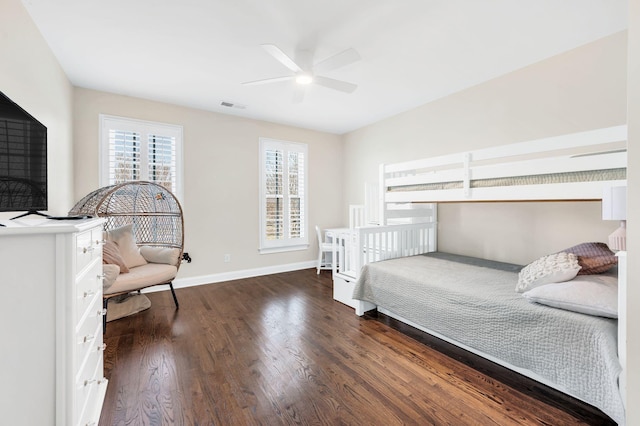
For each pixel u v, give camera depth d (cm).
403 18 206
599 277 177
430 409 155
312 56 254
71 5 188
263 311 299
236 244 425
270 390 171
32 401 99
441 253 357
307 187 497
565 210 266
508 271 260
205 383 177
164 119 368
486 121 314
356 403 160
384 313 294
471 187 243
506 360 181
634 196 73
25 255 98
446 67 281
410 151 404
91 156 323
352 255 331
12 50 177
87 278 128
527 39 234
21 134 143
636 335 73
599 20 210
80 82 306
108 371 189
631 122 74
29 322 99
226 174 415
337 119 447
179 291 365
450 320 212
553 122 264
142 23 208
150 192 348
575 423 144
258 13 198
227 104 377
